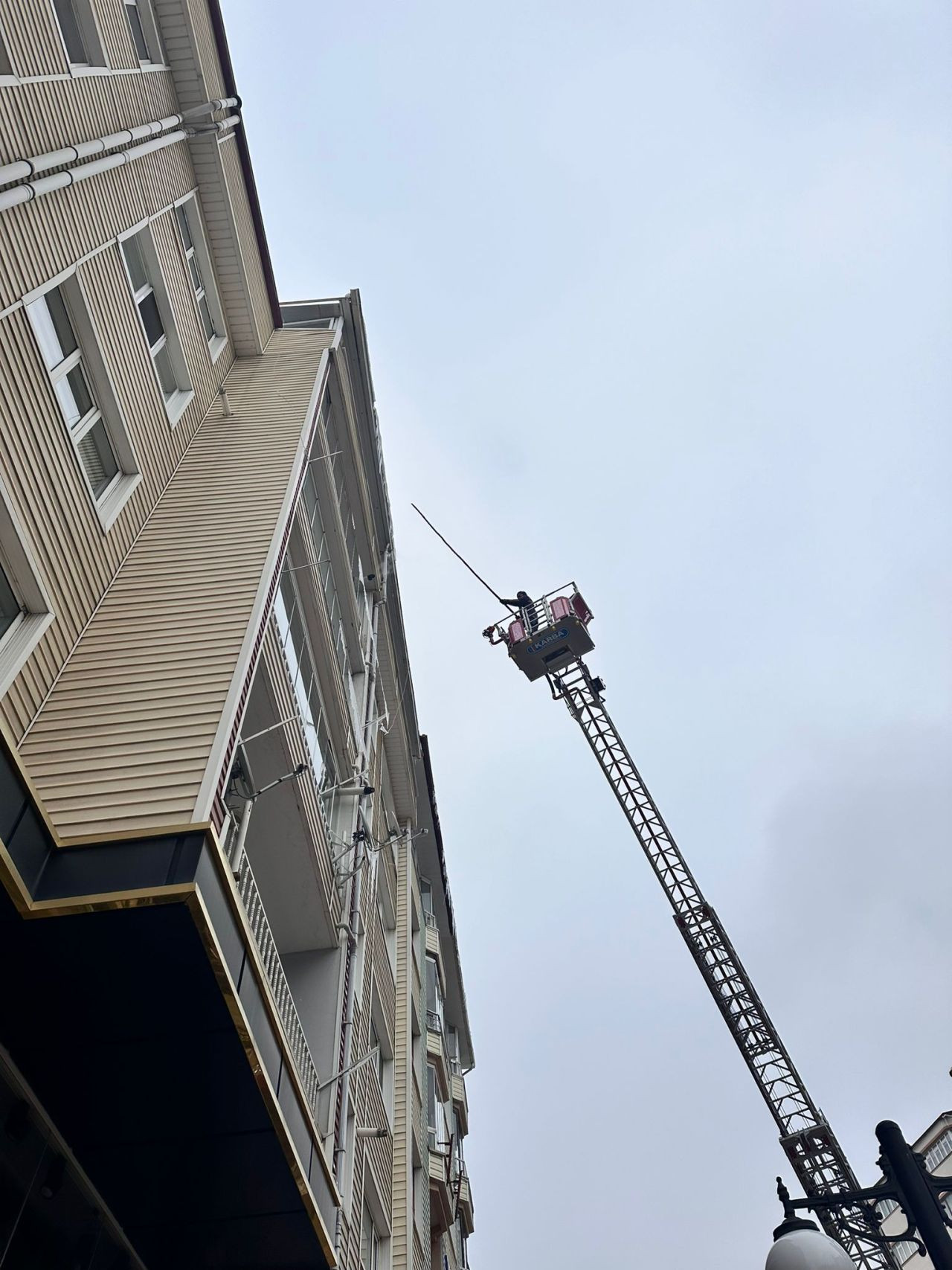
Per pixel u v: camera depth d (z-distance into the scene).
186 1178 10.53
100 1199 10.67
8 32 12.07
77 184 13.52
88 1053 9.39
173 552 14.17
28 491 11.44
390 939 28.64
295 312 24.73
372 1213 20.59
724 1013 29.53
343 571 22.30
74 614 12.27
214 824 10.04
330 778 20.02
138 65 16.20
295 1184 10.66
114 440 14.38
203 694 11.39
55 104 13.00
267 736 14.80
